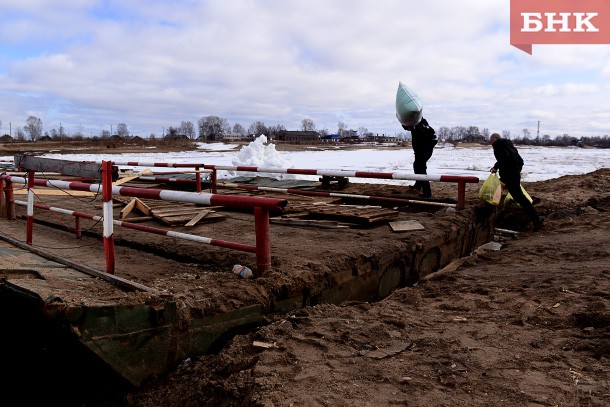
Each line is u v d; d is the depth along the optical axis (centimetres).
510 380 354
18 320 452
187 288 480
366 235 737
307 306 517
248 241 692
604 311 476
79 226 732
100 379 437
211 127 14512
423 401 327
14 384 487
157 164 1203
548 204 1114
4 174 891
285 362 381
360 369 371
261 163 1873
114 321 391
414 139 1099
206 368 407
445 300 552
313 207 929
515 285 598
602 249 757
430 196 1105
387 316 484
